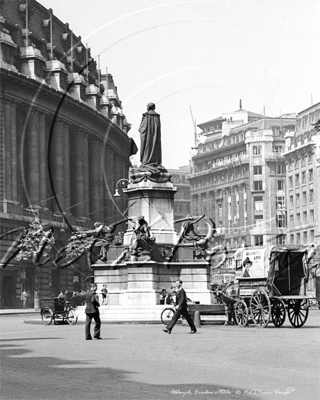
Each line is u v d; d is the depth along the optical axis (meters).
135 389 19.66
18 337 38.97
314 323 49.75
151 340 35.66
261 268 45.94
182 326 47.50
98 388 19.86
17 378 21.83
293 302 45.12
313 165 160.50
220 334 39.22
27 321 55.22
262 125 192.38
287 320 53.75
